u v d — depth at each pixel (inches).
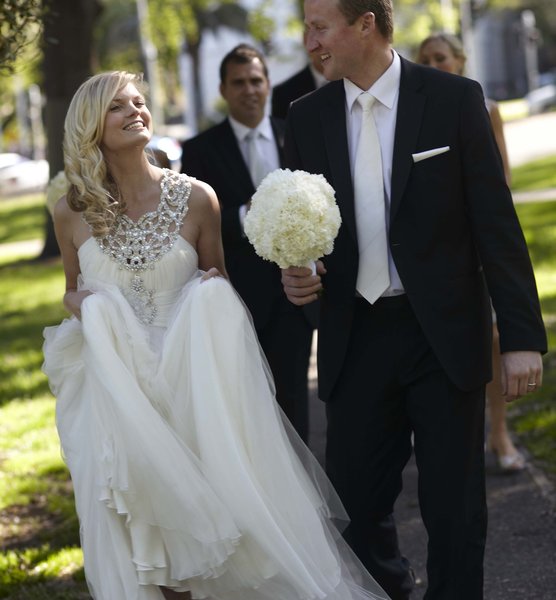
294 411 272.8
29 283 831.7
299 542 178.7
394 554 197.8
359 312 187.8
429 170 181.0
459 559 184.5
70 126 183.9
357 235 185.5
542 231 763.4
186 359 180.9
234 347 180.4
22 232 1317.7
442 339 181.0
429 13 1863.9
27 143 2568.9
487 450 324.2
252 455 179.2
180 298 185.5
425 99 182.9
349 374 189.0
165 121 3348.9
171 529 173.5
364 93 184.9
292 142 194.5
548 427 337.4
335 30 181.2
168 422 180.5
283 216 175.0
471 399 184.7
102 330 177.0
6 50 264.4
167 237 188.1
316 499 185.6
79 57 845.2
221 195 281.0
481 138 180.9
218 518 172.1
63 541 274.7
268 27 1462.8
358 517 192.7
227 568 176.9
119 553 174.1
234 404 179.0
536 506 274.2
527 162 1326.3
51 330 189.8
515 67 3811.5
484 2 2805.1
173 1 1470.2
